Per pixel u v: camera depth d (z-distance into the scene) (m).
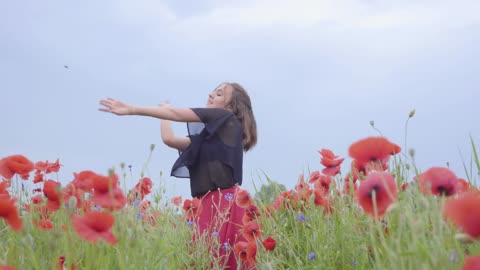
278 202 3.90
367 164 2.21
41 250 2.44
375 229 2.53
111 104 4.03
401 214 1.88
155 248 2.77
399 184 2.73
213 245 4.06
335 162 3.32
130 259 2.26
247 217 3.98
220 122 4.48
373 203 1.83
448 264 1.67
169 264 3.05
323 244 3.15
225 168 4.42
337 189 3.41
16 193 3.15
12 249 2.39
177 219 4.33
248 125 4.88
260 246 3.62
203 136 4.48
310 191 3.75
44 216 3.09
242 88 4.97
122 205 2.26
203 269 3.76
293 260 3.38
